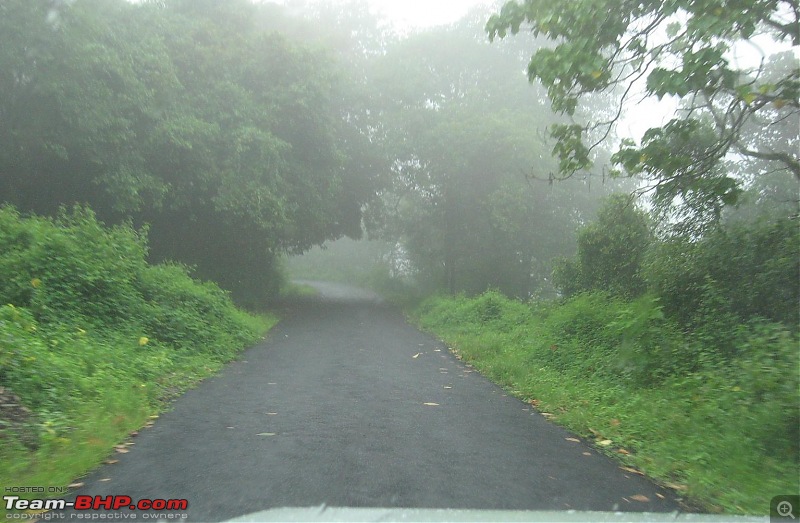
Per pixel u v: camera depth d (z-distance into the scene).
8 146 15.67
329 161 25.95
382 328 20.45
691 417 7.01
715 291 9.70
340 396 8.95
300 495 4.90
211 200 20.78
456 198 31.72
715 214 10.96
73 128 15.82
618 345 10.64
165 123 18.02
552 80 9.45
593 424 7.39
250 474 5.40
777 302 8.98
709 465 5.74
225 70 22.34
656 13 9.10
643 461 6.01
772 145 13.87
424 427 7.23
